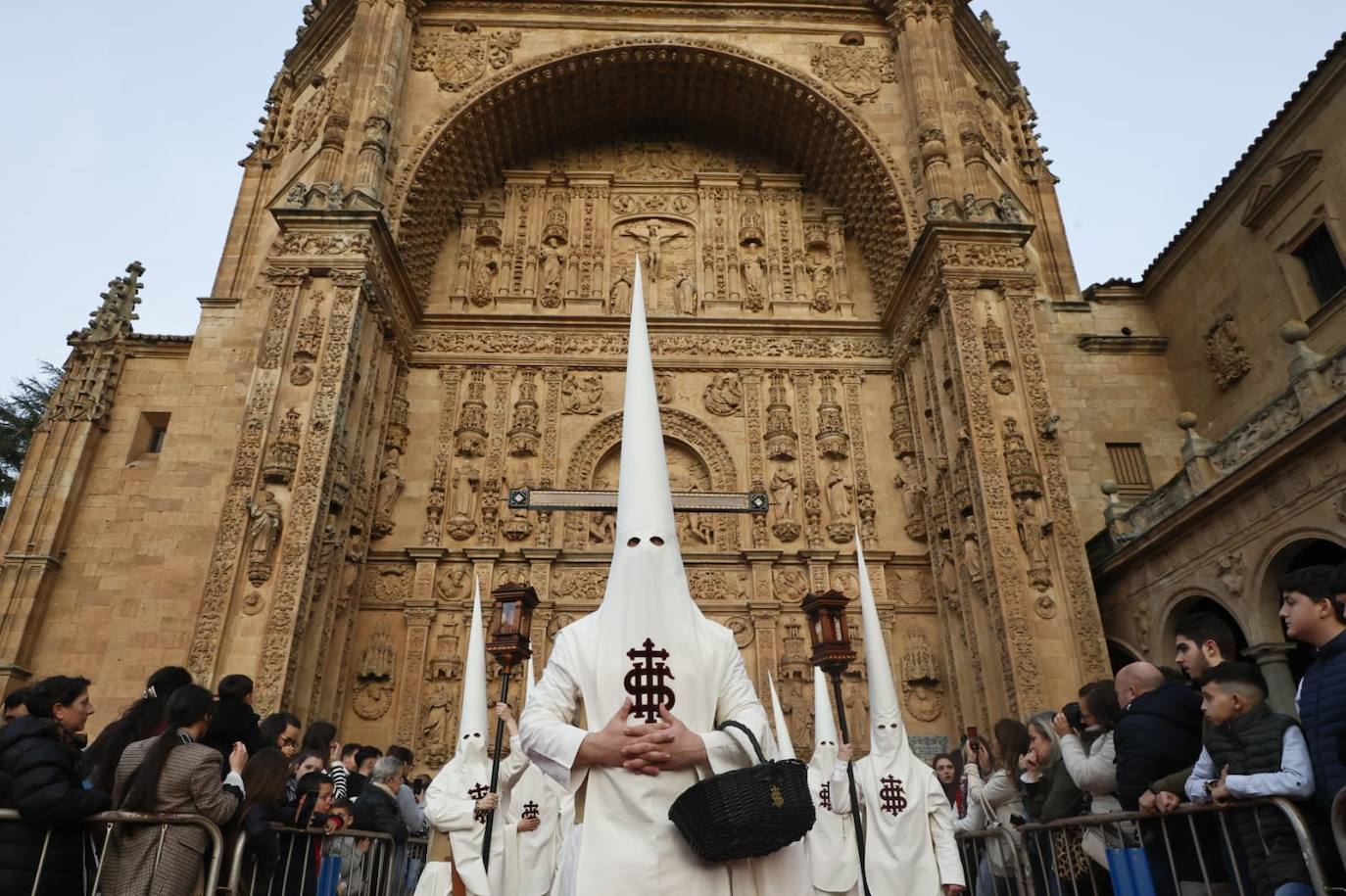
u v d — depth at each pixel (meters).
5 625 18.31
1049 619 17.38
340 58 25.55
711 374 24.50
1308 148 18.98
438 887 8.23
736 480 23.08
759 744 3.51
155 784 5.50
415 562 21.39
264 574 16.86
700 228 26.72
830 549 21.91
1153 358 24.14
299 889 7.32
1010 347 20.19
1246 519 14.53
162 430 21.64
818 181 27.42
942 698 20.64
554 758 3.51
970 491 19.36
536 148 27.81
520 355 24.28
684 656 3.70
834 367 24.61
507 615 7.62
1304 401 13.64
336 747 11.76
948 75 24.19
